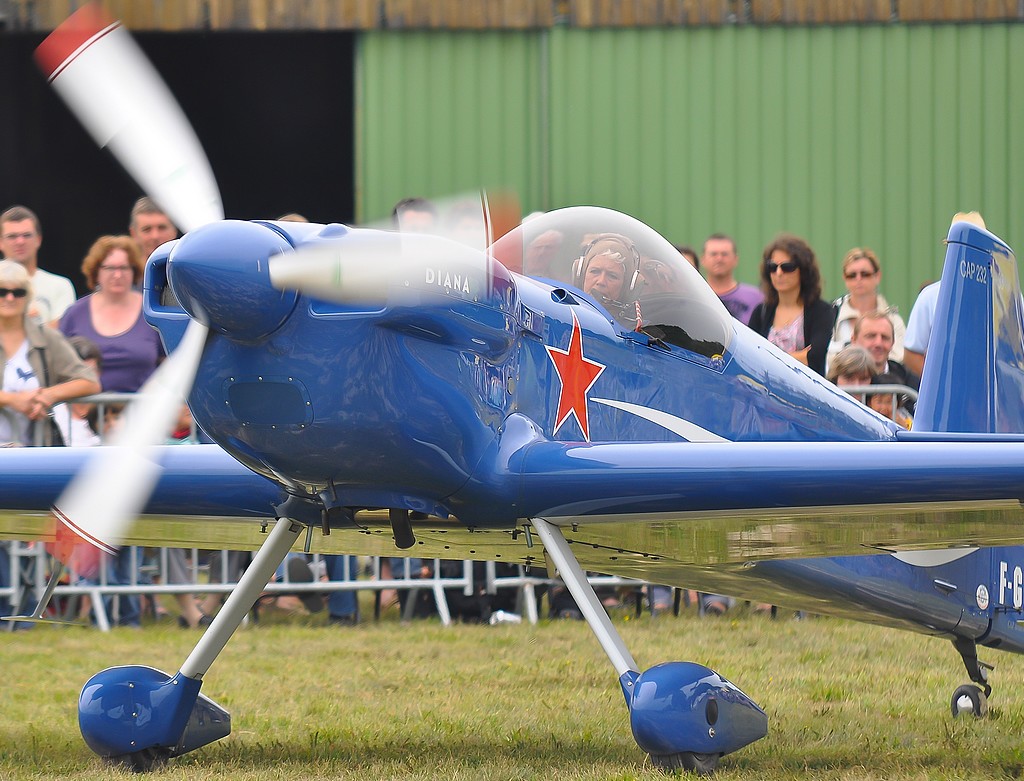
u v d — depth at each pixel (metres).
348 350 14.30
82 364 29.16
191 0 47.12
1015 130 47.78
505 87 47.88
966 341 22.34
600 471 15.38
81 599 32.47
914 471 15.00
